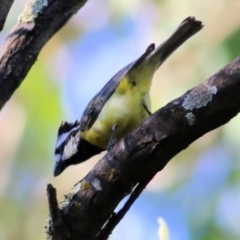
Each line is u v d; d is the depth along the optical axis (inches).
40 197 178.7
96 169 169.8
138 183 169.9
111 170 169.6
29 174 178.7
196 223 176.4
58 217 169.3
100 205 169.6
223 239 176.1
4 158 178.7
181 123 169.0
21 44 171.8
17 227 178.4
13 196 178.7
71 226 169.6
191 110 169.0
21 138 178.7
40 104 178.9
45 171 178.7
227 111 168.9
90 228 169.8
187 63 175.8
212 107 168.9
